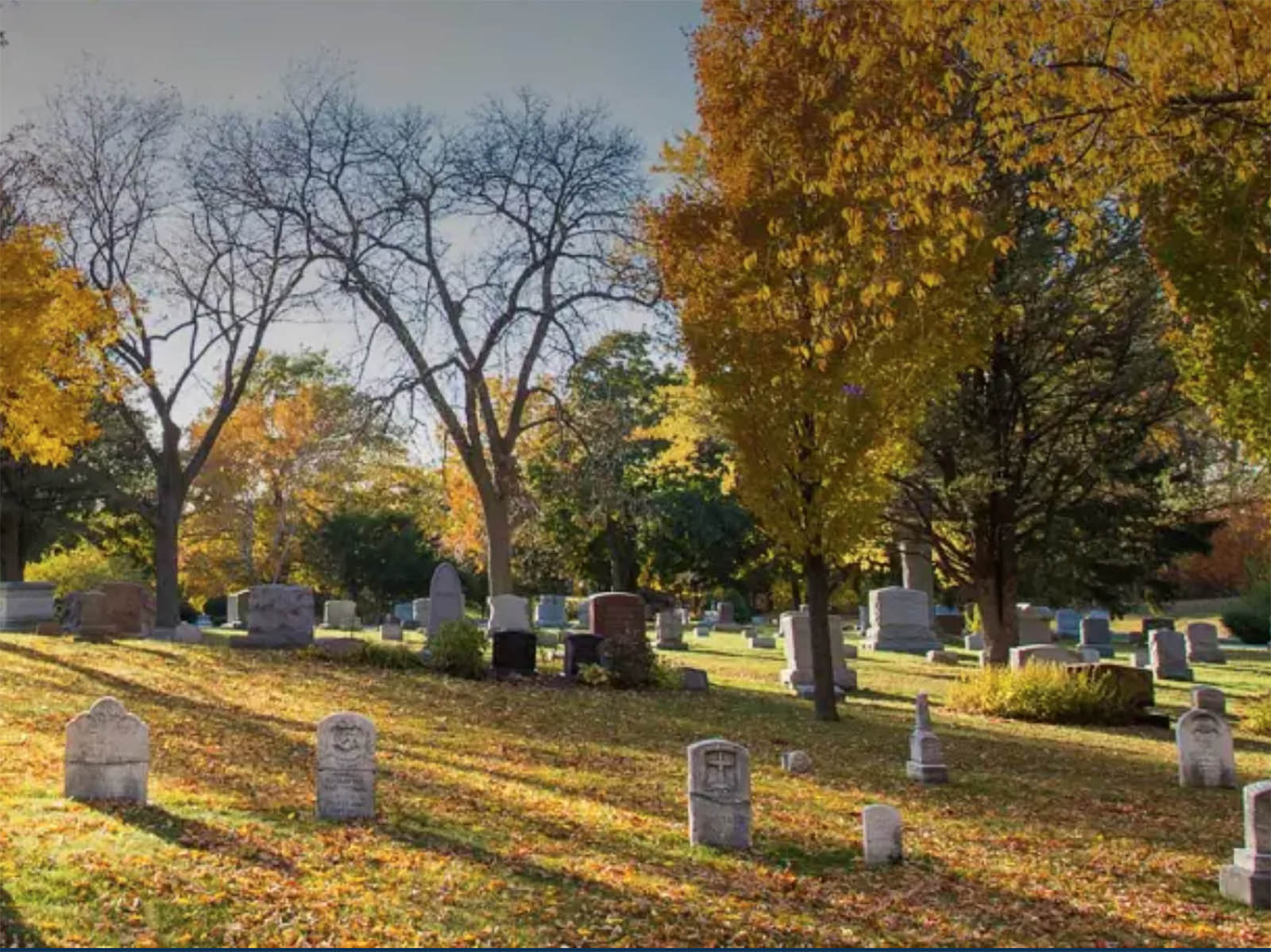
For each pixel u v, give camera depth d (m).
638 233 31.73
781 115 18.61
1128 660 39.09
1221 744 16.31
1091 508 31.84
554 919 8.71
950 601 62.78
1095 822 13.68
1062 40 10.55
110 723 11.48
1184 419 30.22
